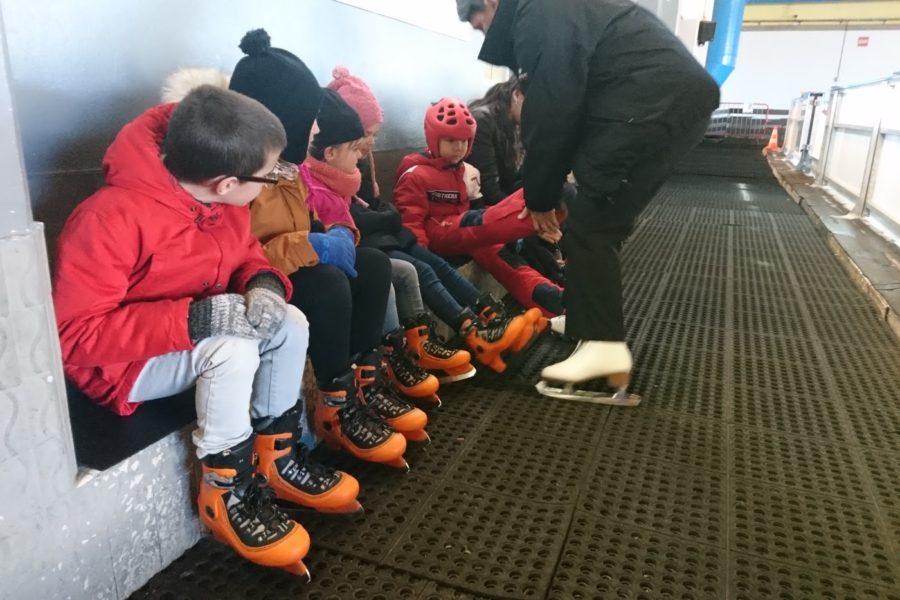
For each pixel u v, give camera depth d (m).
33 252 0.95
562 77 1.84
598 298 2.03
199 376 1.21
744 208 6.41
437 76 3.38
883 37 16.67
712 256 4.27
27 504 1.00
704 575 1.33
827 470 1.73
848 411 2.08
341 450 1.73
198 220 1.25
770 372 2.39
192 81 1.39
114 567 1.17
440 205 2.54
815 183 8.04
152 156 1.17
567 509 1.52
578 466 1.71
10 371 0.95
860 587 1.31
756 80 17.92
